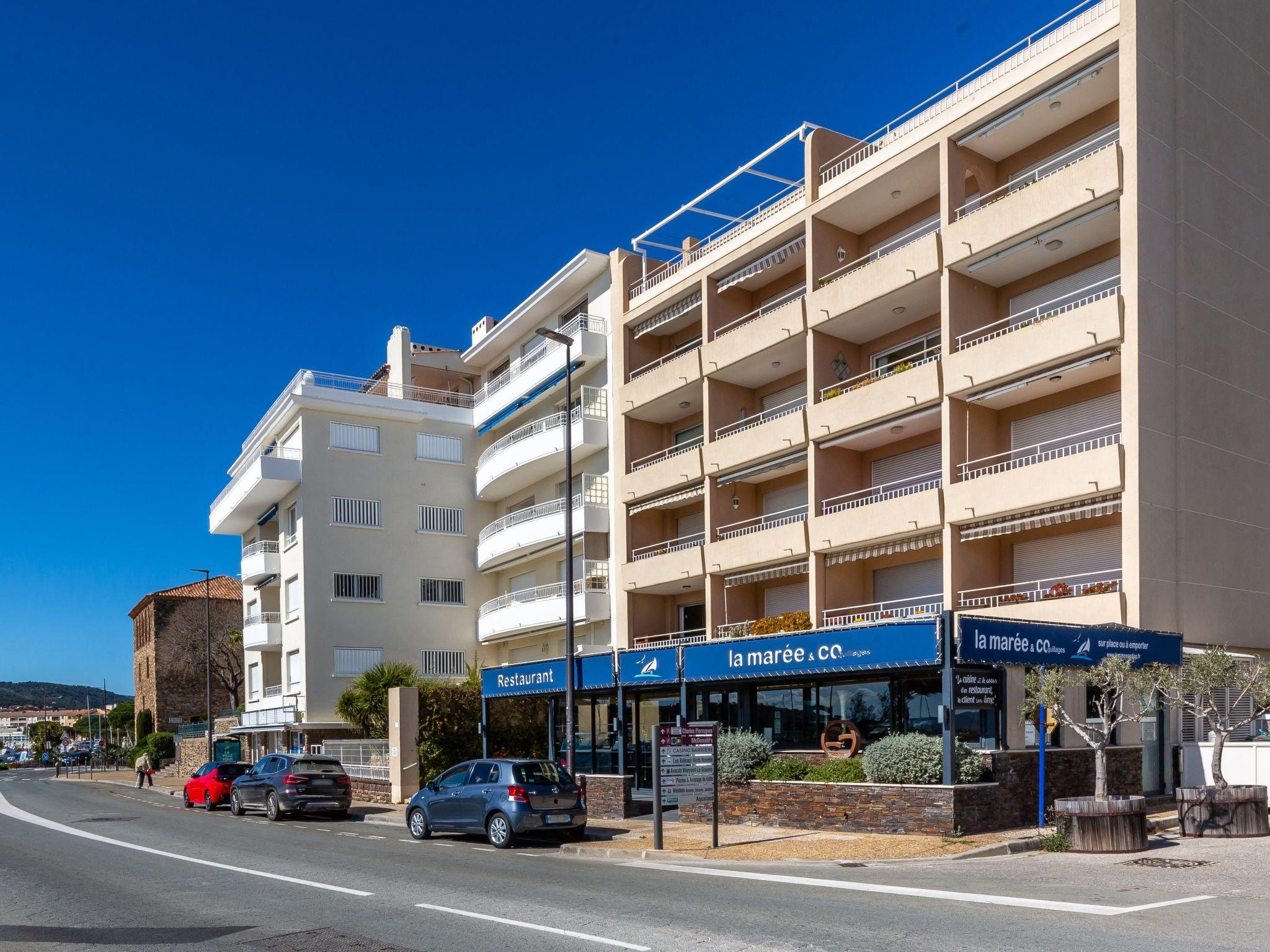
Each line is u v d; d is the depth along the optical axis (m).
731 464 31.53
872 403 26.98
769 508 32.72
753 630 29.98
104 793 42.09
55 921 11.04
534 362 40.91
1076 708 18.66
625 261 36.94
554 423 38.38
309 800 25.83
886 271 26.80
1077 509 22.16
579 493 38.81
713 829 18.50
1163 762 20.25
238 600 74.88
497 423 43.75
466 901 11.69
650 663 23.06
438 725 30.66
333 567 41.38
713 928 9.64
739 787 19.66
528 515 39.44
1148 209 22.06
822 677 22.16
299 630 41.16
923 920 9.85
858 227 30.41
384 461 43.19
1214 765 17.00
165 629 72.69
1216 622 22.14
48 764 111.38
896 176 27.42
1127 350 21.52
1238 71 24.84
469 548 44.53
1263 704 17.30
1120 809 14.52
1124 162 22.06
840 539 27.44
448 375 49.09
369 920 10.67
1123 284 21.78
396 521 43.03
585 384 39.03
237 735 49.12
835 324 28.78
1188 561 21.72
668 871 14.41
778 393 33.09
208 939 9.89
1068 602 21.84
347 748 33.81
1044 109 24.06
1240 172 24.45
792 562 29.73
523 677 27.12
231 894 12.70
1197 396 22.50
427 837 20.16
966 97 25.66
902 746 17.12
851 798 17.48
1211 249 23.36
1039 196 23.25
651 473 34.56
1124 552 21.11
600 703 28.84
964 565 24.70
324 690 40.44
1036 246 23.83
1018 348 23.38
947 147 25.77
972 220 24.62
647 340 37.03
